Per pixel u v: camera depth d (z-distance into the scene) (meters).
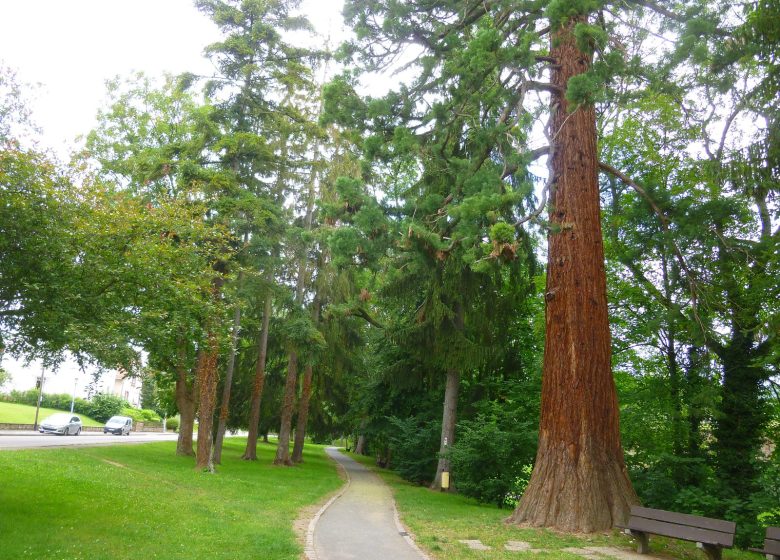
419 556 8.60
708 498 12.89
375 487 20.48
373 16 12.70
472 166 12.44
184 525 9.59
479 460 16.45
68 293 8.82
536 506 11.40
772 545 8.47
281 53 23.27
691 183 16.56
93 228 9.41
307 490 17.19
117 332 9.14
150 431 61.31
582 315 11.85
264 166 22.47
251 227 20.56
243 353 30.34
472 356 19.80
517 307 20.64
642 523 9.46
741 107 16.62
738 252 14.02
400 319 25.33
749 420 14.48
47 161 9.09
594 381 11.64
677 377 16.39
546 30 13.09
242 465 24.47
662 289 17.09
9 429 37.94
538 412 19.50
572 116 12.59
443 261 11.87
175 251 11.98
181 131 27.20
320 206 13.16
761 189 14.38
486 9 12.66
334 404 32.53
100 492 12.17
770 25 11.66
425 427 24.86
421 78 13.03
